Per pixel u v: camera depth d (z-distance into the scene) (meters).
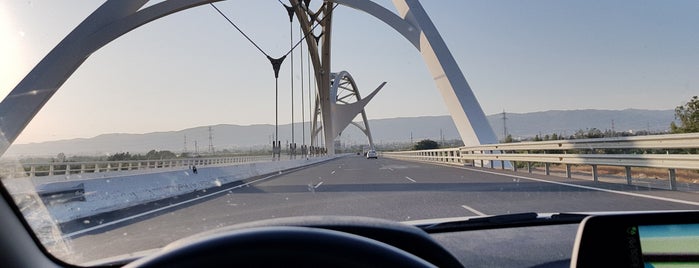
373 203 9.51
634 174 16.25
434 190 12.04
